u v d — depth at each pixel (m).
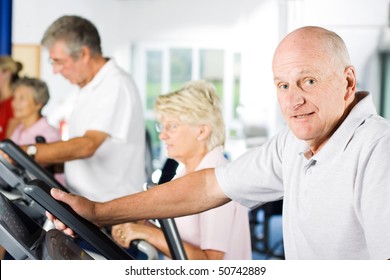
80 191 3.77
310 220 1.95
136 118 3.86
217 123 2.62
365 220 1.75
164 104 2.62
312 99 1.85
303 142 2.04
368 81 7.52
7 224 1.57
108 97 3.71
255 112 8.12
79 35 3.66
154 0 9.30
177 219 2.58
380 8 7.43
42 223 2.69
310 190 1.94
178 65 9.43
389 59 7.49
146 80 9.66
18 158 3.08
